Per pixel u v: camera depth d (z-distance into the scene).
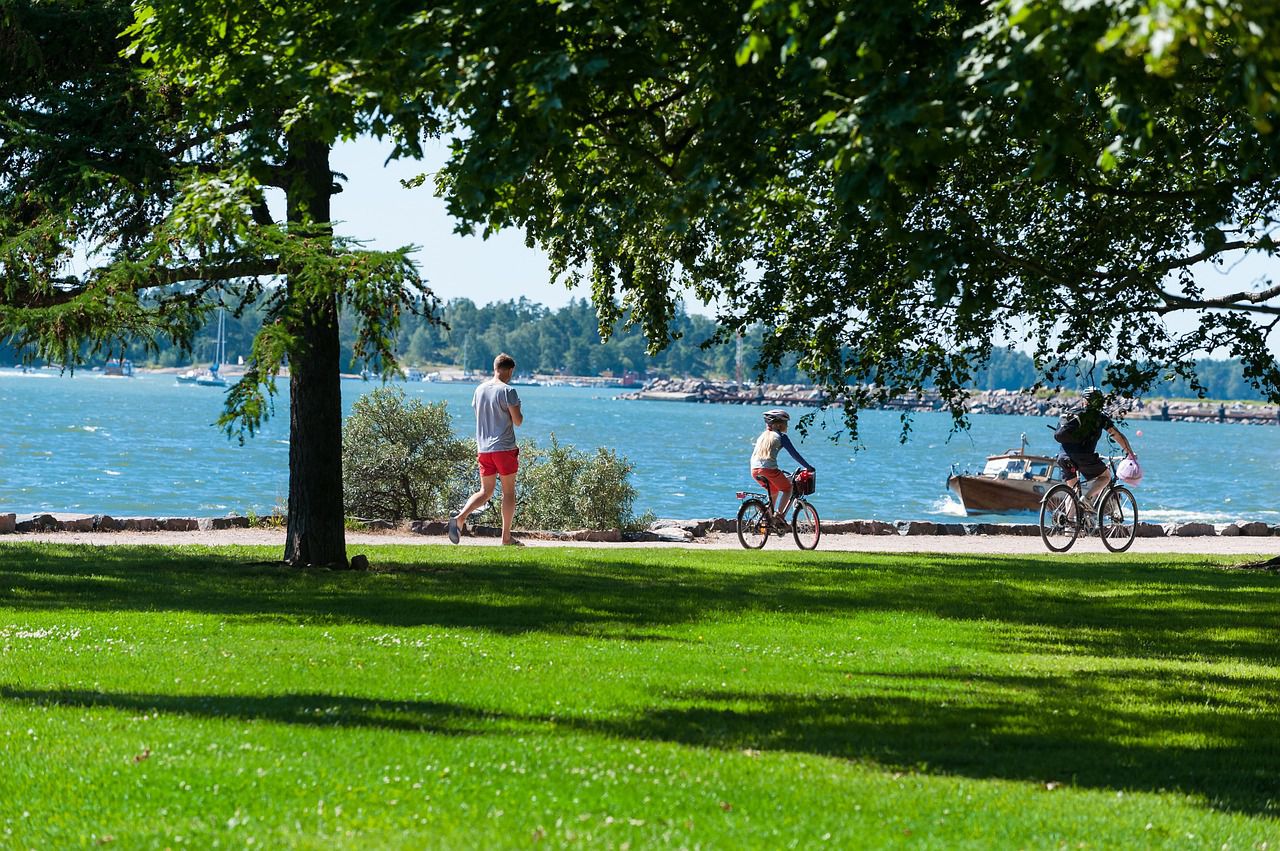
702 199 10.60
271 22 12.59
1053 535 28.75
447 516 35.91
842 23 9.24
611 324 23.59
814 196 17.52
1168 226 18.92
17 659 12.26
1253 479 106.38
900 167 9.55
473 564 22.05
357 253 14.13
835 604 18.38
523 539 29.59
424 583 19.22
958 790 8.44
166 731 9.23
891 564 24.41
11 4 17.44
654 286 22.45
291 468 21.02
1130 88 8.75
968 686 12.50
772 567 23.22
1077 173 15.91
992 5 8.79
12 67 17.94
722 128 10.44
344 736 9.20
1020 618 17.48
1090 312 19.41
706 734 9.98
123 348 15.96
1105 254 19.38
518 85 9.88
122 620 14.98
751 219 13.75
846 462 117.31
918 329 20.03
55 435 105.50
